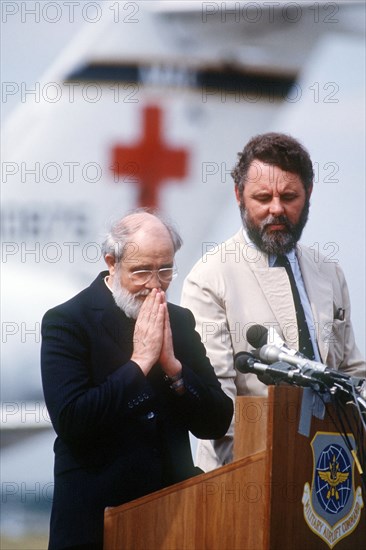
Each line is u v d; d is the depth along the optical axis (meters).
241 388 10.55
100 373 8.84
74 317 8.90
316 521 8.23
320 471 8.27
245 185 10.67
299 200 10.65
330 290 11.02
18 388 14.41
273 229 10.58
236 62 14.62
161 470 8.80
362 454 8.54
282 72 14.48
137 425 8.80
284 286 10.67
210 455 10.48
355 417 8.55
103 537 8.48
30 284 14.64
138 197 14.68
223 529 8.12
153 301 8.88
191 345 9.43
